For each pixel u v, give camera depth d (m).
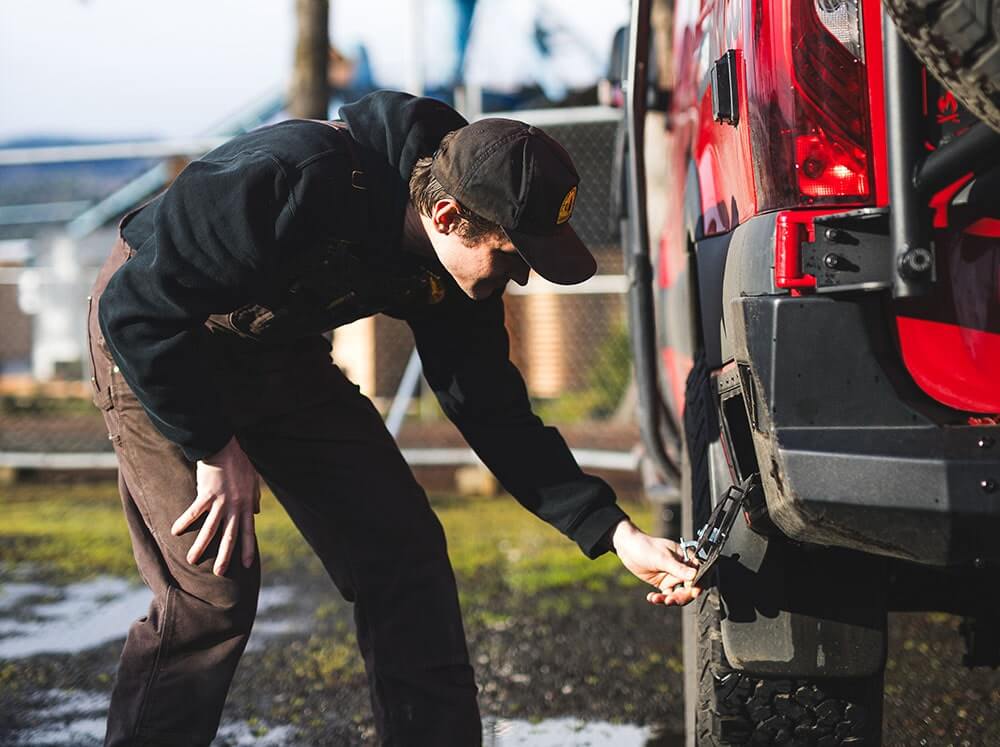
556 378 12.73
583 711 4.04
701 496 2.81
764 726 2.60
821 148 2.29
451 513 7.53
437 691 2.54
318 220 2.30
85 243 16.47
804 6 2.30
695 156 3.18
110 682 4.34
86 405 13.27
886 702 4.05
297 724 3.93
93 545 6.65
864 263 2.20
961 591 2.75
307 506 2.69
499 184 2.25
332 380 2.73
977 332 2.26
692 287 3.25
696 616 2.81
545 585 5.66
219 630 2.50
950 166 2.08
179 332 2.31
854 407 2.21
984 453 2.16
